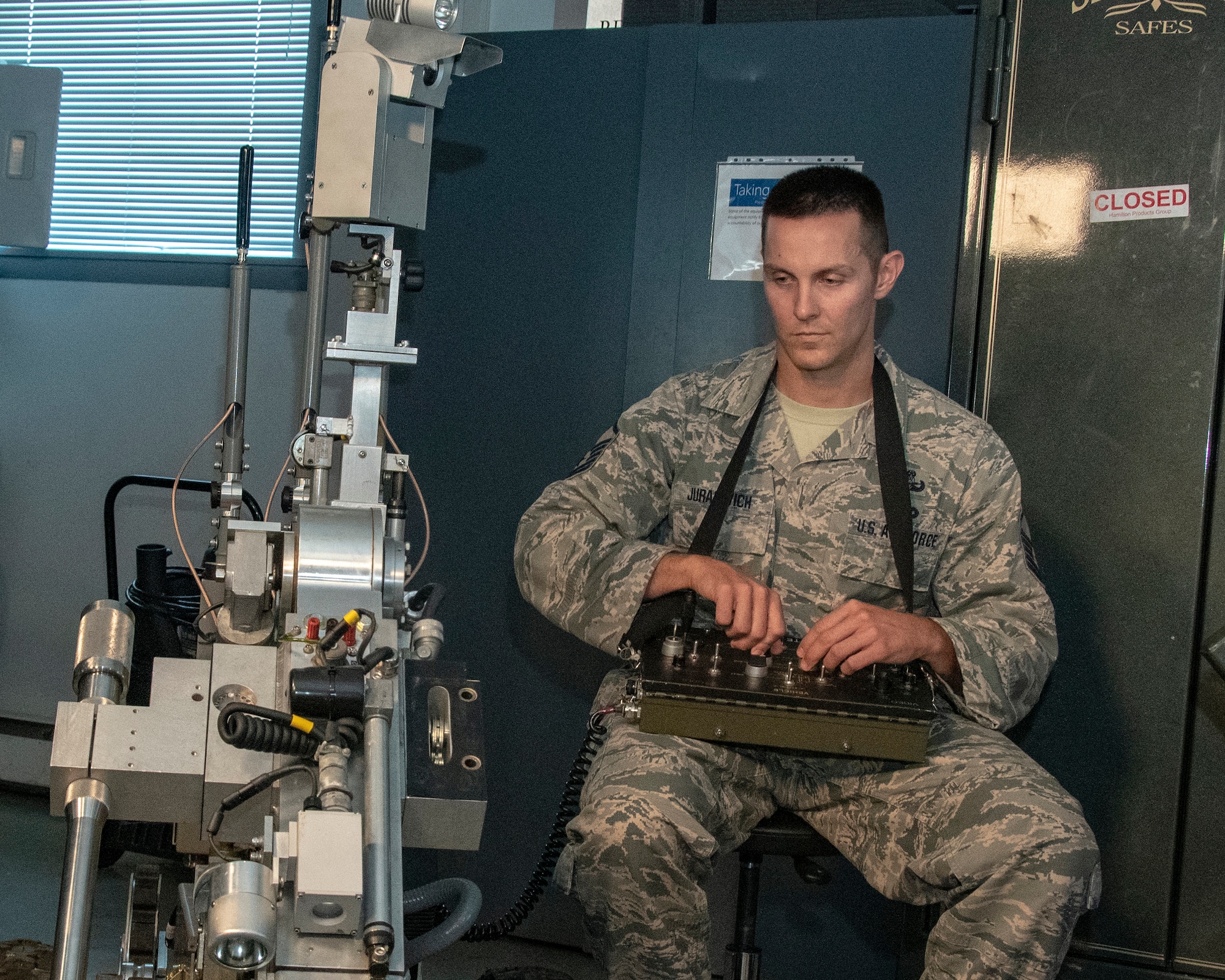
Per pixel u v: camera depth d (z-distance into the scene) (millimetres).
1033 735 2066
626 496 1900
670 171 2254
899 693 1585
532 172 2326
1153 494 1995
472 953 2322
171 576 2613
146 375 3023
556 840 1946
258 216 3053
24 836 2654
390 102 1756
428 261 2391
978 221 2090
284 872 902
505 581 2340
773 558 1910
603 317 2293
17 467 3086
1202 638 1978
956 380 2115
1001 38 2059
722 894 2246
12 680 3062
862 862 1696
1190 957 1994
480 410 2359
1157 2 1979
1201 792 1980
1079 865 1465
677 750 1651
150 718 1091
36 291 3078
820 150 2186
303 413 1973
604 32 2285
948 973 1482
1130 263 2000
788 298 1790
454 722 1178
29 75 2928
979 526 1858
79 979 953
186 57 3104
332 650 1112
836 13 2305
